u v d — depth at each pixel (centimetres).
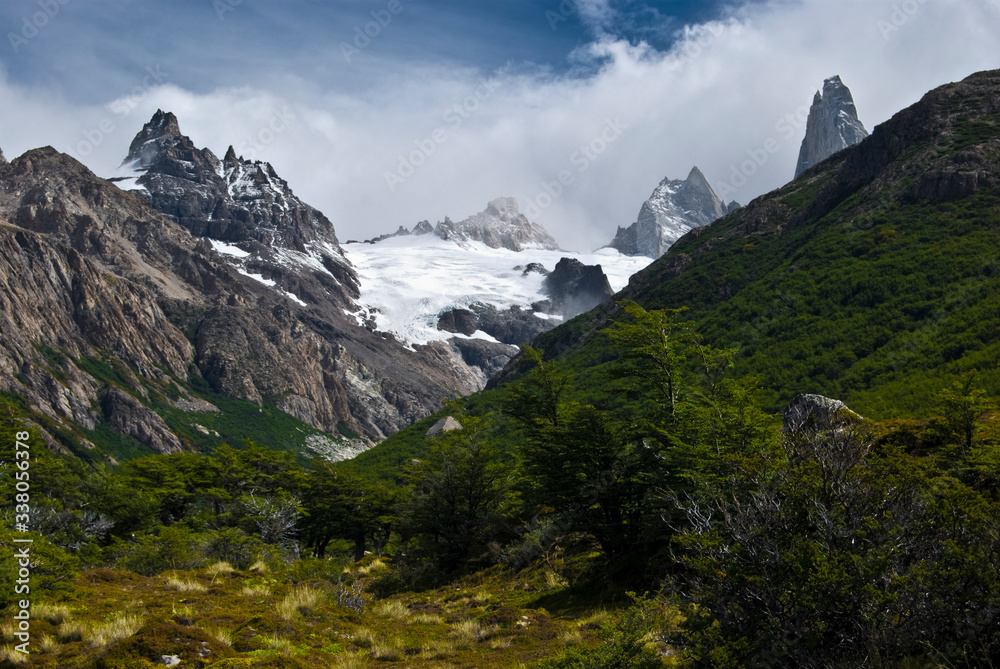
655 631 1171
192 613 1420
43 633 1198
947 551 912
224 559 2670
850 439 1056
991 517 915
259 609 1513
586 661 1076
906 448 1914
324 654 1274
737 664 903
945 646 845
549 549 2586
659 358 2245
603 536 2158
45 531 2419
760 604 959
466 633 1504
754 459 1180
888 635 858
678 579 1503
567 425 2345
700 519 1151
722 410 1989
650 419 2214
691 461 1884
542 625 1595
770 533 988
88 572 1822
